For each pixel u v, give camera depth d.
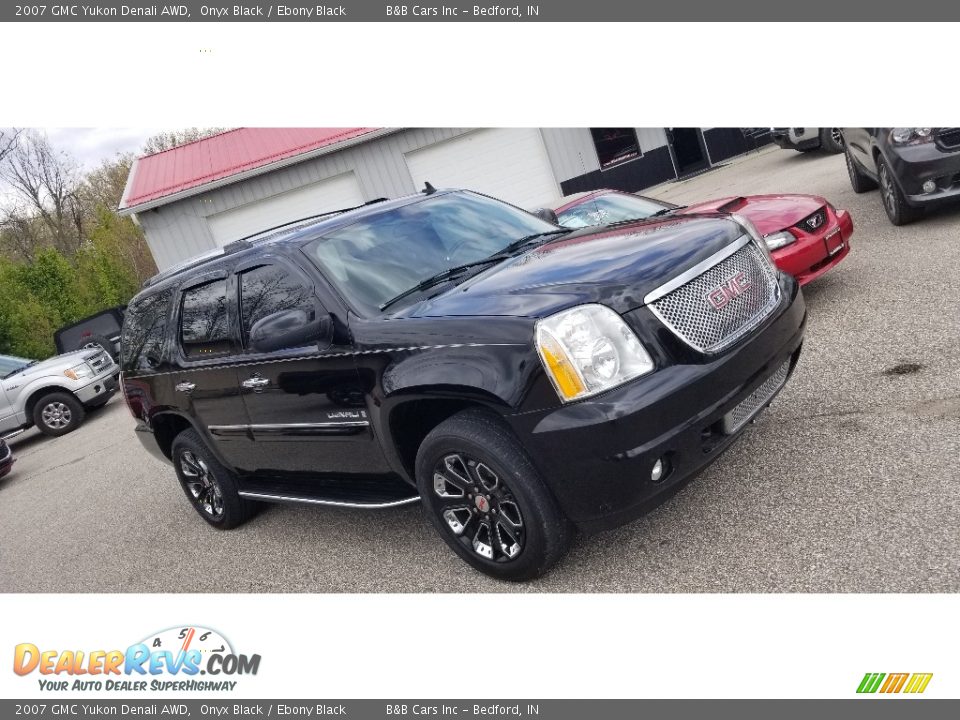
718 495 3.68
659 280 3.10
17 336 20.64
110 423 12.38
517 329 3.01
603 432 2.88
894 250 6.83
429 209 4.43
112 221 36.75
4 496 9.29
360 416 3.66
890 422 3.81
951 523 2.93
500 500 3.28
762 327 3.30
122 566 5.41
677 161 20.97
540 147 19.52
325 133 18.69
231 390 4.40
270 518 5.41
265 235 4.67
